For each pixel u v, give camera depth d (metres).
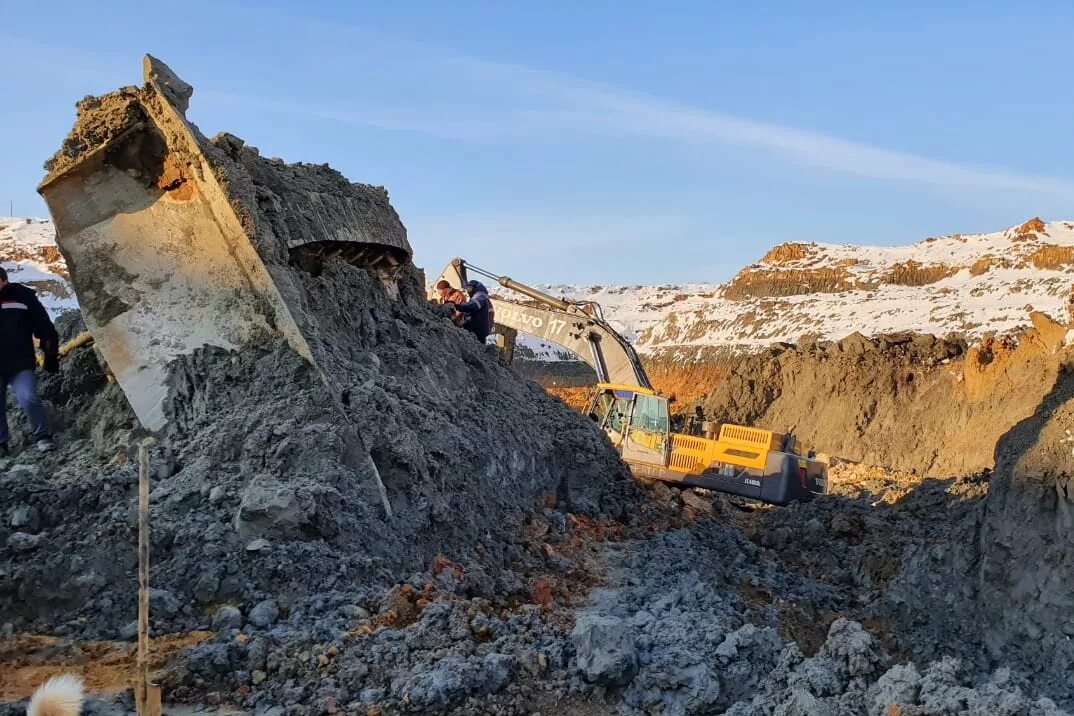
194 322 8.47
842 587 10.72
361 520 7.38
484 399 11.38
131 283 8.52
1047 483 8.59
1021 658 8.05
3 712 4.99
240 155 8.97
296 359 8.16
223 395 8.21
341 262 10.38
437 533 8.22
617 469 12.78
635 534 10.94
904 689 5.53
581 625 6.20
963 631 8.76
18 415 8.57
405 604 6.64
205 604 6.52
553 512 10.62
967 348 24.84
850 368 25.64
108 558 6.61
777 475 15.34
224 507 7.16
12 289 8.19
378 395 8.30
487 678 5.68
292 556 6.79
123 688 5.47
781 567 11.10
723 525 12.86
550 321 17.98
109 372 8.73
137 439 8.12
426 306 12.93
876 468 21.83
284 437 7.63
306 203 9.95
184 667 5.64
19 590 6.29
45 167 8.38
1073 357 10.73
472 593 7.59
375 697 5.48
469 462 9.39
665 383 53.31
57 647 5.91
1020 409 19.16
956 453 20.61
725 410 27.81
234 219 8.21
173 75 8.51
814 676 5.84
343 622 6.29
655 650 6.39
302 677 5.71
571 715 5.69
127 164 8.49
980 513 9.47
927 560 9.59
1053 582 8.11
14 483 7.14
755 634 6.39
